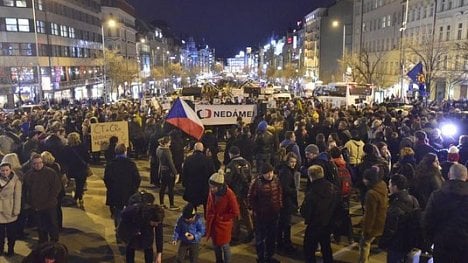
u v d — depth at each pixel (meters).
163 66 127.31
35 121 18.42
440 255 6.07
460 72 44.12
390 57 63.38
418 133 10.97
